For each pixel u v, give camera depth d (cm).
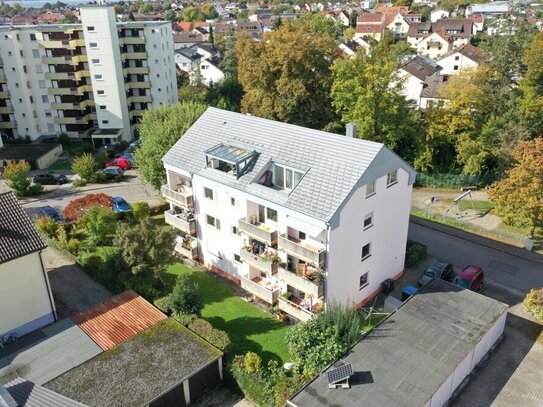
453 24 13762
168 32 8206
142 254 3516
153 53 7794
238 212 3481
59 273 3972
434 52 13012
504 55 5828
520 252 4209
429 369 2512
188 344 2852
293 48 6181
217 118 3975
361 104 5628
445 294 3134
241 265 3659
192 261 4094
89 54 7338
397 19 15725
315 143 3288
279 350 3020
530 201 3906
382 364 2552
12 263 3039
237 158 3412
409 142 6231
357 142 3148
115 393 2516
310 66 6347
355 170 2998
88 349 2852
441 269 3706
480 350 2850
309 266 3147
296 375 2645
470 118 5728
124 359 2758
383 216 3344
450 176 5819
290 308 3167
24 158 6656
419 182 5966
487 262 4066
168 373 2639
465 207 5222
